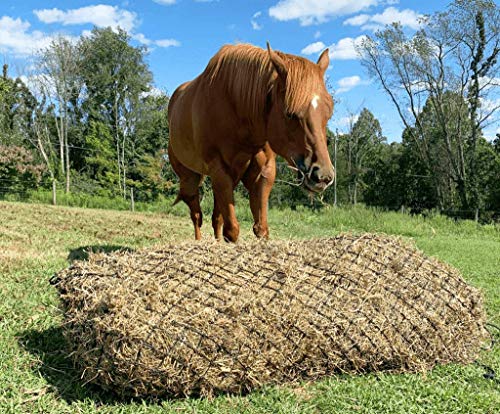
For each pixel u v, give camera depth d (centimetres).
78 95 3797
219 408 263
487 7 2447
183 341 261
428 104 3017
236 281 298
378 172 3136
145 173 3344
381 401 268
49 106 3750
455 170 2673
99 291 283
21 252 631
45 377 290
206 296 283
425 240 1151
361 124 3659
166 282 290
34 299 427
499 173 2441
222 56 448
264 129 417
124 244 799
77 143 3791
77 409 259
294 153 370
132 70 3812
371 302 309
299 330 284
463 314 334
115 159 3584
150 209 1983
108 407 265
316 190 360
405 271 340
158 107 4019
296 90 357
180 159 589
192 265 309
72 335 286
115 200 2208
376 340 298
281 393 278
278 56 371
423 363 311
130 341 256
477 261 795
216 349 266
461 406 264
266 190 476
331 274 320
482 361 338
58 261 582
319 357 290
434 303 327
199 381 268
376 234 385
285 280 305
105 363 262
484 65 2569
